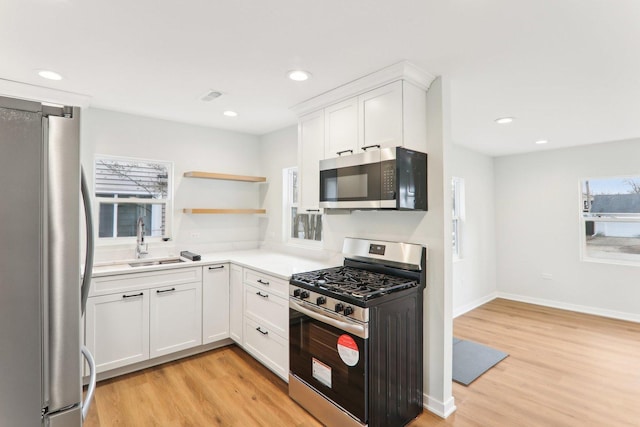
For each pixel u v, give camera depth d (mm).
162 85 2533
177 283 2957
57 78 2393
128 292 2711
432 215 2311
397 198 2066
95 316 2566
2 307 772
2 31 1749
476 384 2682
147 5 1531
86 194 1000
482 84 2438
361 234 2789
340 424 2004
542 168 4906
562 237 4746
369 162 2238
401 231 2498
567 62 2086
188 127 3670
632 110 3014
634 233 4270
